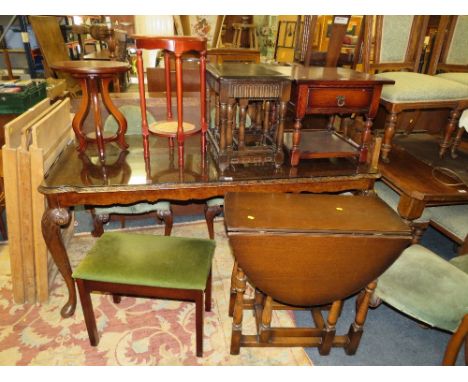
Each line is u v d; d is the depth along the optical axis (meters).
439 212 2.16
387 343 1.83
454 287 1.50
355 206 1.58
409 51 2.70
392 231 1.39
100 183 1.66
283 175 1.81
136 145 2.15
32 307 1.94
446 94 2.23
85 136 1.98
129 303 2.01
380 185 2.36
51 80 2.98
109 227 2.70
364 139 1.91
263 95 1.71
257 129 2.13
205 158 1.91
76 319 1.88
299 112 1.75
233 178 1.76
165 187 1.69
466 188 2.01
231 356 1.71
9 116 2.40
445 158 2.48
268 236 1.36
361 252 1.41
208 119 2.15
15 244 1.83
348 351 1.73
